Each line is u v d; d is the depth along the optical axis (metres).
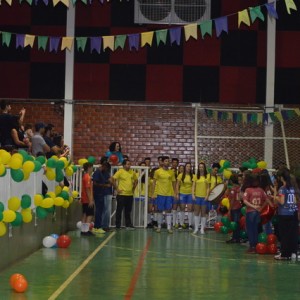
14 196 12.62
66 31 24.48
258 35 24.55
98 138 24.47
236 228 17.97
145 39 16.47
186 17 24.16
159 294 10.35
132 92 24.58
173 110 24.56
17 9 24.42
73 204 20.80
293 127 24.06
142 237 19.14
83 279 11.59
